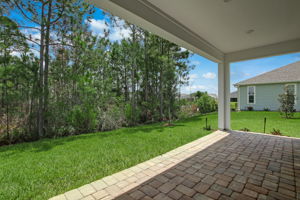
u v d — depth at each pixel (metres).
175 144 3.69
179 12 2.53
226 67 5.02
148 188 1.88
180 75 8.29
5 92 4.05
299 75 10.70
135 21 2.28
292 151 3.09
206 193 1.76
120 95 7.42
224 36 3.54
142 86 7.98
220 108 5.26
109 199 1.69
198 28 3.11
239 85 13.09
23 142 4.27
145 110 7.84
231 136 4.38
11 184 2.02
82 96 5.51
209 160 2.70
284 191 1.78
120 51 7.18
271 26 3.04
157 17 2.44
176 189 1.85
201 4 2.31
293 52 3.75
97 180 2.09
